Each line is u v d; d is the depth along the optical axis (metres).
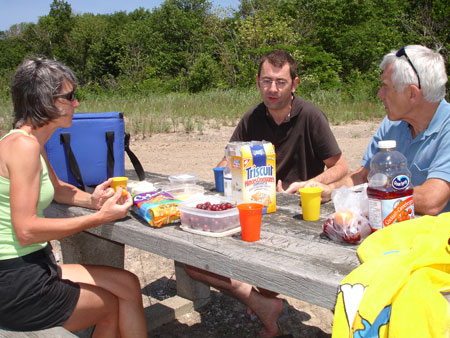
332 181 3.06
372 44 26.86
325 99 15.94
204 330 3.13
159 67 35.41
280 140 3.33
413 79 2.25
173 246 1.95
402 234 1.62
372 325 1.35
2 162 1.99
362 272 1.45
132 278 2.29
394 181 1.75
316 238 1.90
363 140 10.35
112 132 2.87
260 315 2.75
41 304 2.04
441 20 18.62
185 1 46.34
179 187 2.62
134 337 2.28
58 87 2.08
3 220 2.04
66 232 2.03
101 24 46.12
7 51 53.47
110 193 2.38
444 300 1.34
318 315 3.24
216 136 10.86
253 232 1.87
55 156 2.74
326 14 27.91
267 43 26.69
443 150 2.30
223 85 25.84
